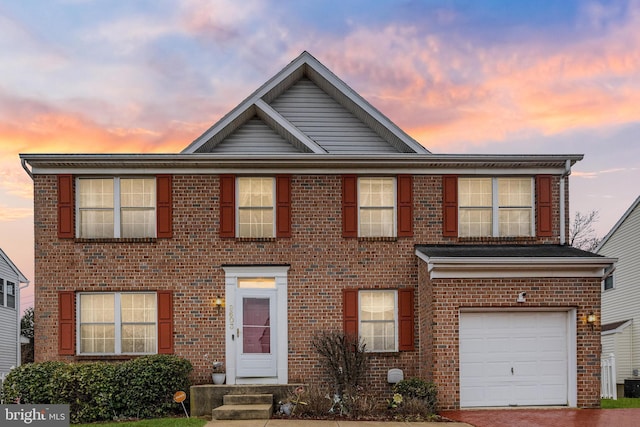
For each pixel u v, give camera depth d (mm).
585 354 12734
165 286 14195
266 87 15805
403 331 14148
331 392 12891
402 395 12391
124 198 14578
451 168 14742
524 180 15062
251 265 14258
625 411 12227
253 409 11672
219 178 14508
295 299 14242
